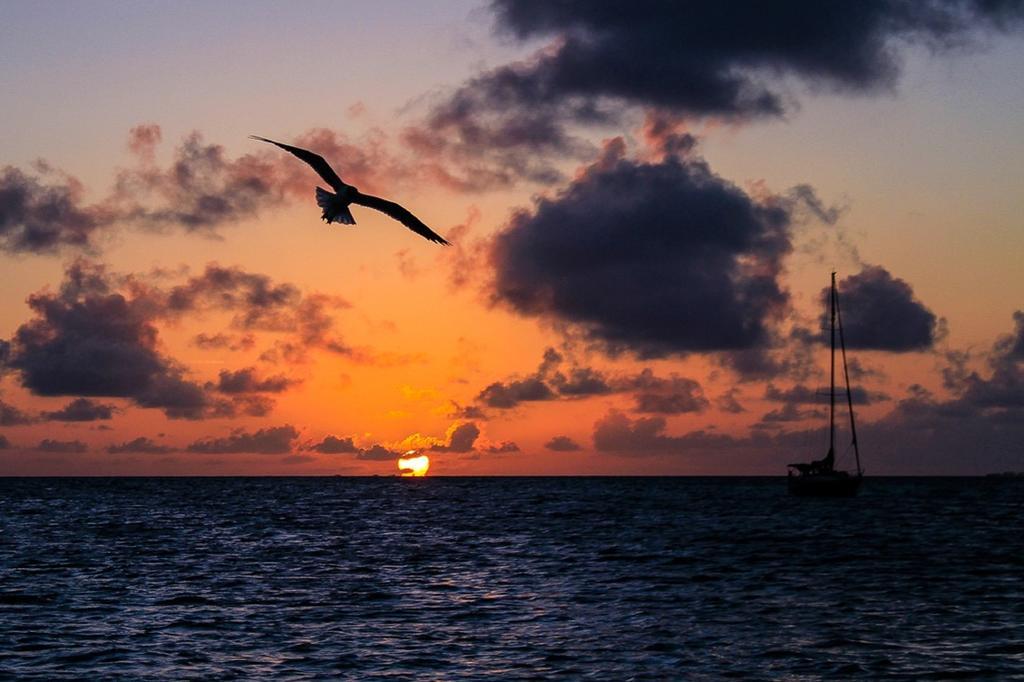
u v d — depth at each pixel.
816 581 51.28
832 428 135.62
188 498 170.25
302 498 174.25
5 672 29.62
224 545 72.94
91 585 48.34
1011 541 77.25
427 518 110.62
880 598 44.91
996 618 39.31
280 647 33.38
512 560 62.16
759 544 74.44
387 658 31.77
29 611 40.22
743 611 41.12
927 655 32.50
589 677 29.44
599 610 41.34
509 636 35.41
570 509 133.12
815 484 136.00
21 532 85.00
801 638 35.16
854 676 29.80
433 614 40.12
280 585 48.94
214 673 29.66
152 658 31.56
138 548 69.69
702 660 31.66
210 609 41.00
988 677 29.61
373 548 70.88
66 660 31.20
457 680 29.02
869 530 90.06
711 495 194.25
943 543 75.12
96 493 195.12
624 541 77.50
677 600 44.22
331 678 29.16
